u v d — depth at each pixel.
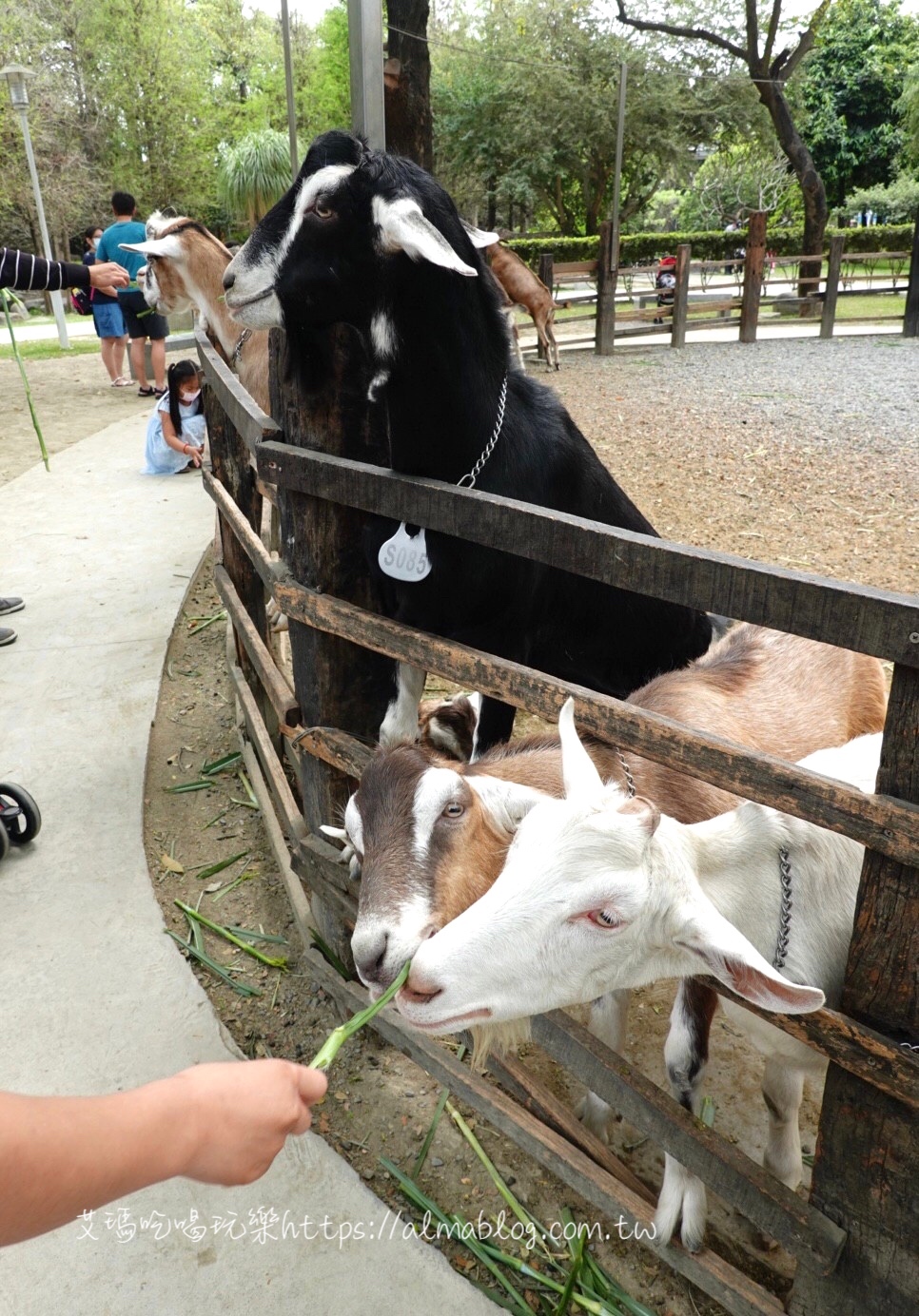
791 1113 2.29
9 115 27.81
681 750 1.67
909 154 32.47
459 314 2.82
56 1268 2.15
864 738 2.29
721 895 1.83
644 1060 2.76
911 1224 1.63
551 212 35.50
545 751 2.26
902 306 21.14
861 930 1.57
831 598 1.39
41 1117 0.94
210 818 3.85
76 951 3.08
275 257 2.79
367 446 2.99
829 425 10.08
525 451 3.19
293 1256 2.16
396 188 2.69
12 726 4.45
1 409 11.32
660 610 3.66
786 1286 2.17
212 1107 1.06
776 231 26.83
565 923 1.59
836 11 30.53
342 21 29.70
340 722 2.68
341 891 2.56
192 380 8.00
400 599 2.96
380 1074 2.65
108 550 6.62
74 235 34.12
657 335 18.52
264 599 4.27
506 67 29.72
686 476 8.24
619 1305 2.04
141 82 34.09
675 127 29.33
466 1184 2.34
